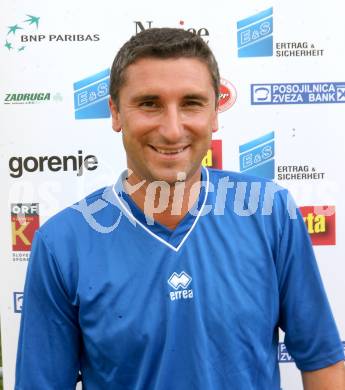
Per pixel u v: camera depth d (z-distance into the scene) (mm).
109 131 1663
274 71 1634
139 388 968
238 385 964
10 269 1715
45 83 1641
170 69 891
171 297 964
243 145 1664
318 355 1048
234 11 1609
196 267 987
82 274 983
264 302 991
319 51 1627
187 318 966
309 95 1646
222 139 1662
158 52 893
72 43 1623
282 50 1626
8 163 1677
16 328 1730
